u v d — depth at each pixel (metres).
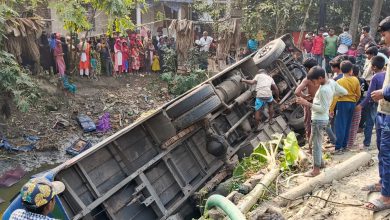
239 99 7.91
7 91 10.02
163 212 6.08
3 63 9.66
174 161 6.76
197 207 6.53
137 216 6.07
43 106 12.12
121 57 15.36
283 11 17.03
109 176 6.07
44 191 2.97
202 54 16.27
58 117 12.02
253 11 17.88
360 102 6.09
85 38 13.98
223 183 6.32
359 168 5.41
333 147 6.53
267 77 8.06
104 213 5.86
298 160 5.85
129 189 6.12
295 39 18.67
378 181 4.96
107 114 12.26
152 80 15.84
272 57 9.05
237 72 8.74
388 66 4.05
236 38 15.95
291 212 4.53
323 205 4.53
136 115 12.96
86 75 14.55
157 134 6.61
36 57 12.55
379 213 4.17
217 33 16.88
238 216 3.35
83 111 12.63
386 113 4.00
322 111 4.95
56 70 13.64
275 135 7.27
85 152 5.51
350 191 4.77
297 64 10.33
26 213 2.96
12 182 8.84
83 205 5.39
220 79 8.37
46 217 2.98
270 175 5.32
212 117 7.41
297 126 9.09
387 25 3.94
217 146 6.87
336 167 5.25
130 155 6.39
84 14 12.51
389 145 3.96
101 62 15.25
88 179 5.68
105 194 5.66
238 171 6.50
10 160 9.77
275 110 8.96
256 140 7.79
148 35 17.44
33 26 12.05
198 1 20.09
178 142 6.73
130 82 15.30
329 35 14.38
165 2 21.08
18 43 11.72
